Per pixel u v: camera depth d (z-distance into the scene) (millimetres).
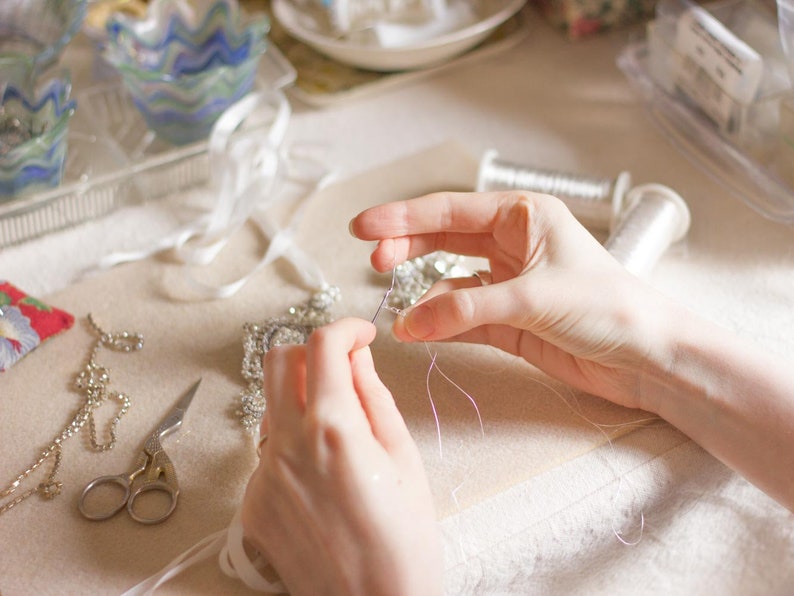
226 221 569
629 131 655
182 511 437
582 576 473
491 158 588
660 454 460
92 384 486
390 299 532
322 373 408
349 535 385
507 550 428
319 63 696
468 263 552
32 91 565
